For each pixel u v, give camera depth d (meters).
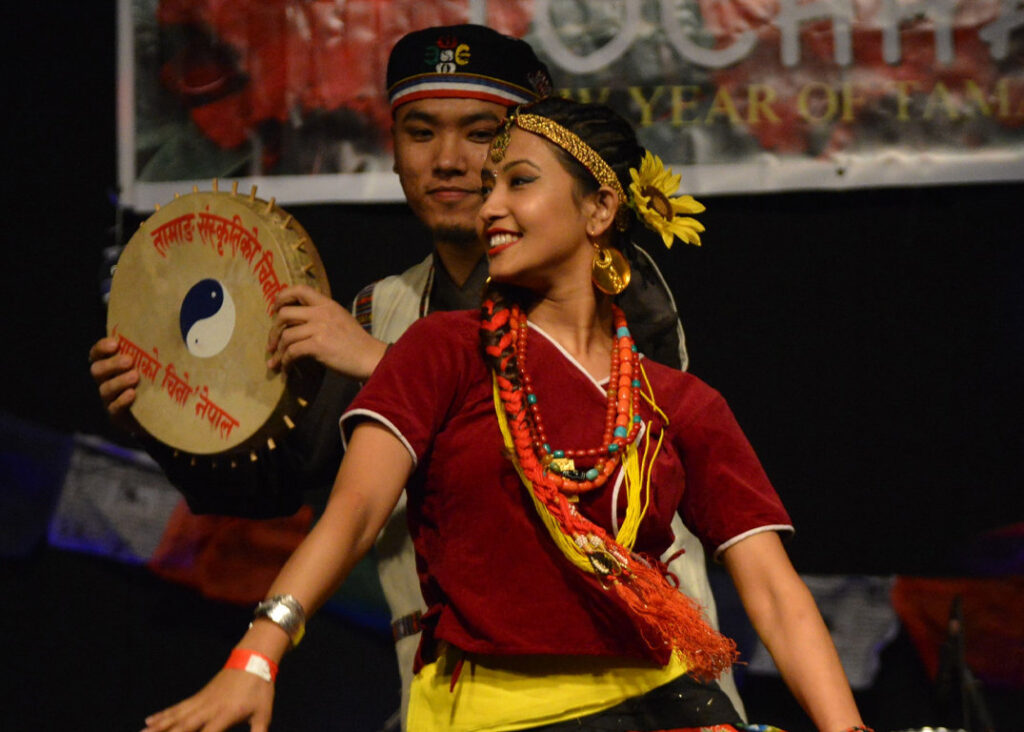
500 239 7.36
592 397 7.18
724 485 7.40
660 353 9.37
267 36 14.88
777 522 7.35
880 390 14.77
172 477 11.25
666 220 7.74
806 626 7.07
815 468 14.81
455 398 7.04
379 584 15.02
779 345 14.88
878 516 14.71
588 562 6.71
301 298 10.12
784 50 14.30
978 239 14.62
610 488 6.98
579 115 7.50
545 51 14.44
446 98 11.29
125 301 10.95
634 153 7.76
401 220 15.26
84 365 15.54
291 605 6.01
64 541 15.24
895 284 14.75
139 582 15.20
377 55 14.75
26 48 15.68
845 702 6.84
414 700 7.11
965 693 13.20
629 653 6.90
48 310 15.60
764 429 14.89
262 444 10.34
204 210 10.64
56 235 15.62
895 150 14.21
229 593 15.09
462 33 11.45
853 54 14.24
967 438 14.65
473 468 6.87
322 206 15.22
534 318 7.44
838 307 14.83
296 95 14.83
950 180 14.15
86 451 15.41
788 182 14.24
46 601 15.23
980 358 14.65
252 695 5.72
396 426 6.74
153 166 14.96
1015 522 14.52
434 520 7.05
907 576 14.59
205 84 14.93
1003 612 14.30
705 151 14.32
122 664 15.15
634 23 14.38
